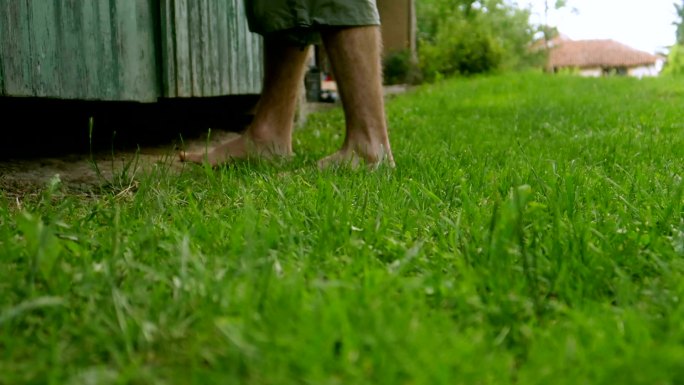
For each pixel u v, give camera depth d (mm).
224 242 1396
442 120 5680
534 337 936
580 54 47281
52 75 2652
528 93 8984
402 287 1087
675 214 1618
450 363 793
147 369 840
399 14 16078
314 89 10250
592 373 805
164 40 3297
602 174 2275
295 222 1558
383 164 2367
